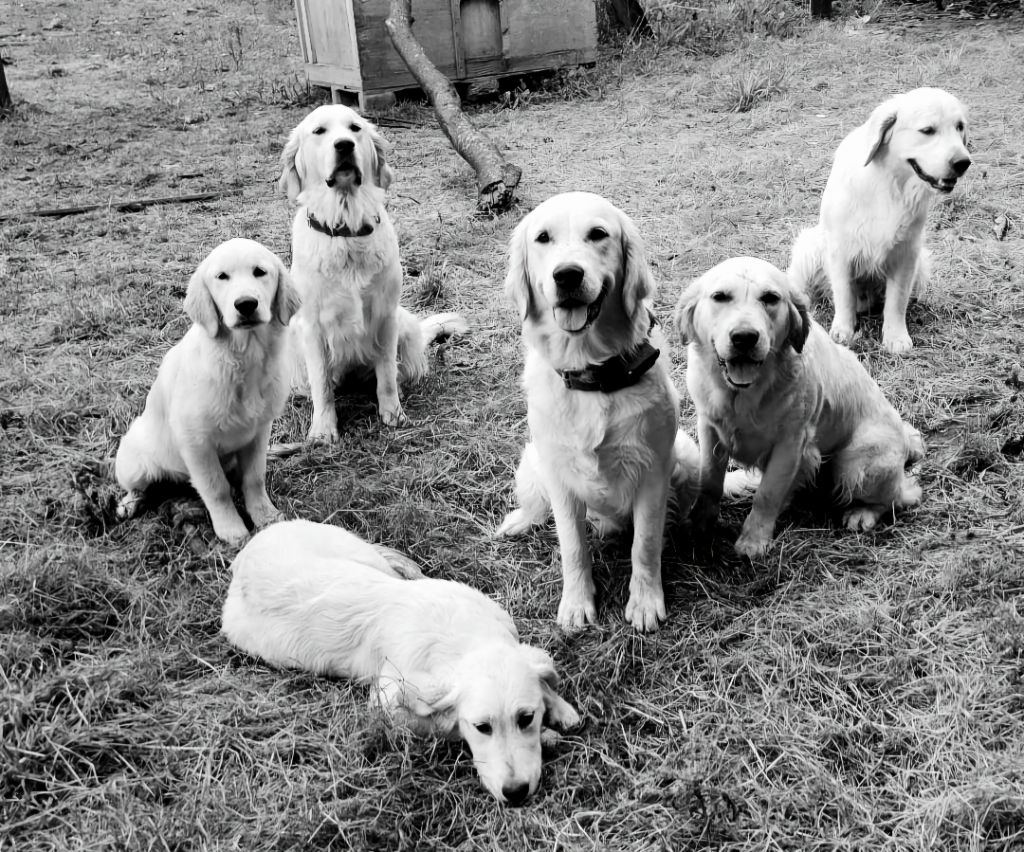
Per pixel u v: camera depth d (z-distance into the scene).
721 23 6.76
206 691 2.11
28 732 1.98
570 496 2.24
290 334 3.02
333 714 2.05
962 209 3.73
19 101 6.26
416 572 2.33
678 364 3.04
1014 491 2.46
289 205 4.24
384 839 1.86
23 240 3.98
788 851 1.81
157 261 3.75
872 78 5.41
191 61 7.61
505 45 5.86
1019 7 6.72
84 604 2.28
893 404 2.78
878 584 2.27
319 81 6.06
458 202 4.20
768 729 1.99
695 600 2.29
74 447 2.78
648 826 1.85
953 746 1.92
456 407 2.96
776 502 2.37
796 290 2.26
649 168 4.39
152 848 1.83
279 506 2.59
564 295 2.06
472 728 1.89
